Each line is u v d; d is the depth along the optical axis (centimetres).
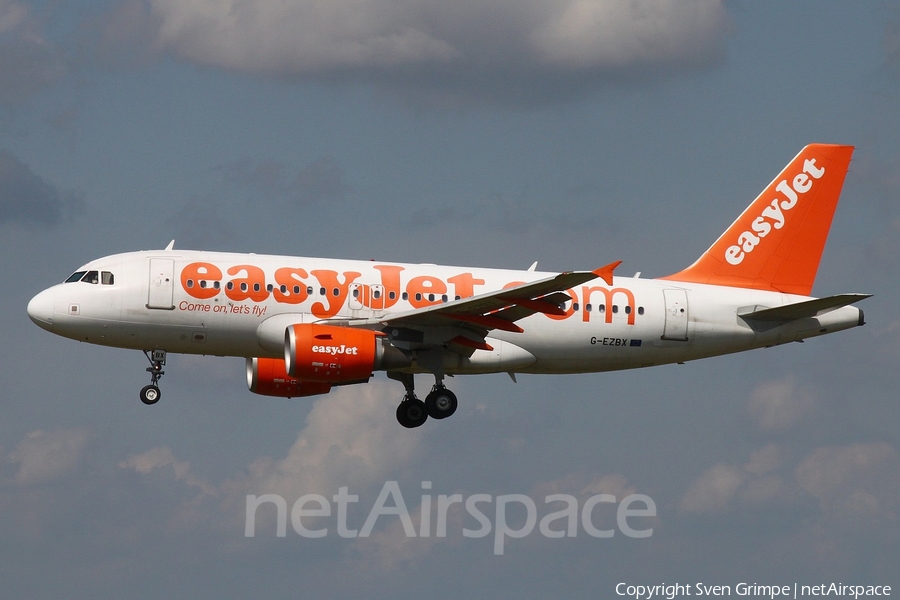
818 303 12138
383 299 11712
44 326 11356
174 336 11438
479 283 12044
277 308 11456
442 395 12075
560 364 12444
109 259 11588
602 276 9950
